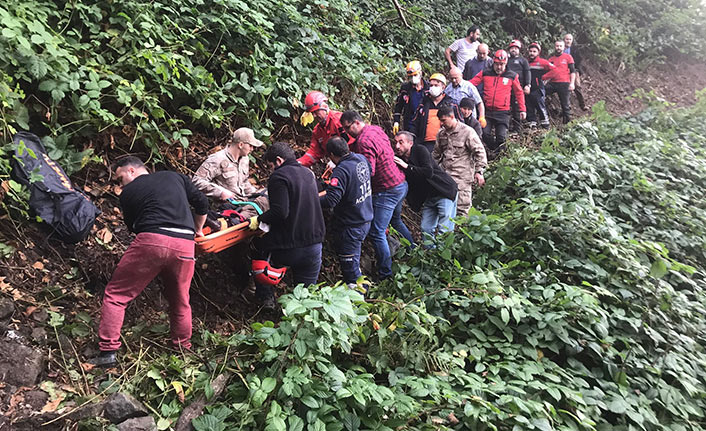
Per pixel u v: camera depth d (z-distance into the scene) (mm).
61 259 3895
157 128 4668
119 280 3340
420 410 3336
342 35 7586
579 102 11906
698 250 6082
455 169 6090
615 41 14047
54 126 4258
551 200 5750
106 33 4770
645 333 4324
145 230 3318
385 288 5012
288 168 4152
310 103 5156
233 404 3113
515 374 3686
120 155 4707
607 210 6504
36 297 3602
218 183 4543
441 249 5180
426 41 9453
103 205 4391
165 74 4805
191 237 3467
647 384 3904
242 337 3602
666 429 3568
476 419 3293
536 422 3250
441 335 4184
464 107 6703
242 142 4484
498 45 11758
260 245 4273
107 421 2963
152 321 3953
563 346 4055
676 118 10469
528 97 10000
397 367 3701
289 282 4941
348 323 3467
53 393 3086
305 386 3117
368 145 5059
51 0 4750
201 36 5660
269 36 6102
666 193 6707
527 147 8586
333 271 5355
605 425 3514
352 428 3096
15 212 3818
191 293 4312
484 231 5094
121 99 4453
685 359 4129
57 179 3867
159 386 3225
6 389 2986
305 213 4195
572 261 4895
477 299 4180
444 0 11289
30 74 4195
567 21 13594
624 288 4723
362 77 7152
